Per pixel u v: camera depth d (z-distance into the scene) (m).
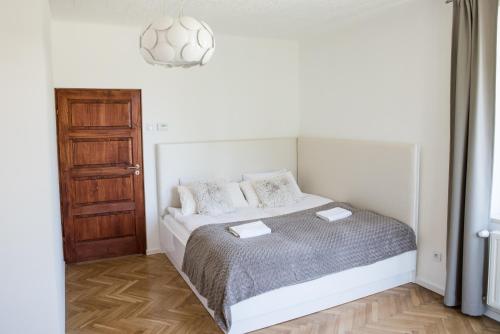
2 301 2.34
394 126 3.93
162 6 3.61
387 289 3.65
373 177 4.10
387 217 3.82
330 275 3.21
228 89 5.01
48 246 2.39
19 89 2.26
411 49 3.69
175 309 3.33
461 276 3.20
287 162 5.41
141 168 4.62
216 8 3.70
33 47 2.27
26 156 2.30
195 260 3.31
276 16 4.02
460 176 3.07
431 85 3.51
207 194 4.30
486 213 3.01
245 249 2.99
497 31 2.91
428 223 3.61
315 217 3.95
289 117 5.47
